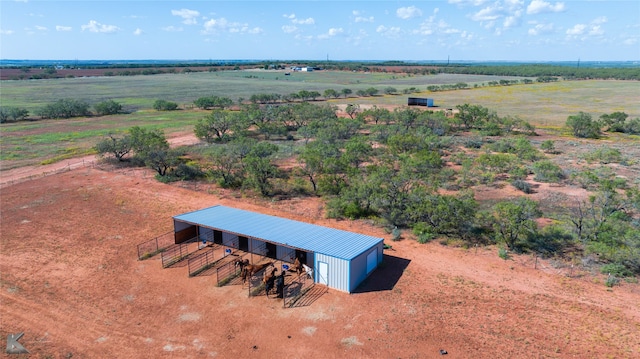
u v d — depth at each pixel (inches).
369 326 807.7
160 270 1034.1
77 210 1449.3
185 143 2564.0
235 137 2566.4
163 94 5590.6
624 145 2422.5
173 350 744.3
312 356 727.1
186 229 1211.9
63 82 7672.2
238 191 1653.5
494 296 904.3
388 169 1512.1
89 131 2984.7
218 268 1024.9
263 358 722.8
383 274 1004.6
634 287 938.1
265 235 1053.8
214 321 828.0
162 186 1708.9
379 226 1299.2
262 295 921.5
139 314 851.4
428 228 1222.9
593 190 1589.6
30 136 2802.7
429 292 924.0
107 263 1069.8
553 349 735.1
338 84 7140.8
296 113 3078.2
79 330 800.3
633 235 1066.1
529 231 1179.3
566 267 1028.5
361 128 2913.4
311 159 1633.9
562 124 3211.1
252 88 6363.2
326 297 911.0
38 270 1032.8
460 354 727.1
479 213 1270.9
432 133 2630.4
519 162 1973.4
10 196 1594.5
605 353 722.8
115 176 1850.4
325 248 971.9
